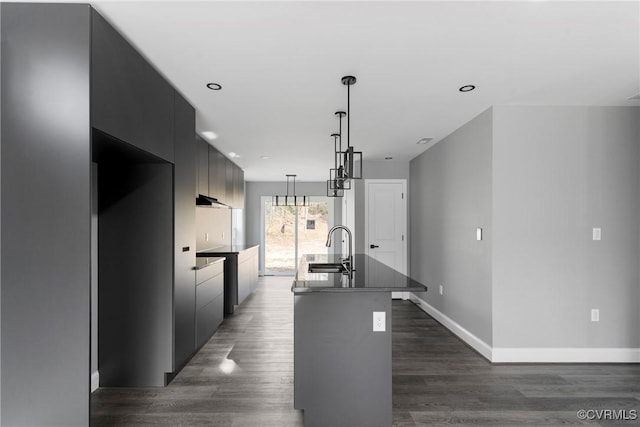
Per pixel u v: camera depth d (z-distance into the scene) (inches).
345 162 116.9
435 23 73.4
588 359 124.6
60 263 67.7
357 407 86.0
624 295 125.2
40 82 67.2
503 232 125.3
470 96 116.0
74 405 67.5
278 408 94.1
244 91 110.9
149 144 91.7
